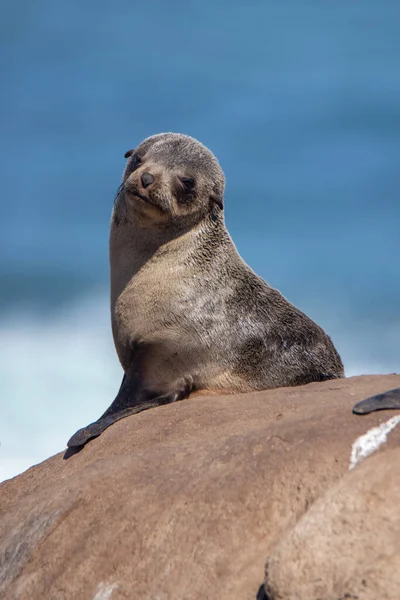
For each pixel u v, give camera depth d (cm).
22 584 2411
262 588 1972
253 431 2466
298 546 1855
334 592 1780
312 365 3712
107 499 2444
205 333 3575
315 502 1961
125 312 3622
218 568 2119
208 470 2359
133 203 3556
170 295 3575
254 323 3659
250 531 2159
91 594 2264
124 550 2292
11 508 2794
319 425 2358
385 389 2781
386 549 1792
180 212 3622
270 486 2211
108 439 2903
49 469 2980
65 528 2456
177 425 2831
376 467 1941
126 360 3662
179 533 2239
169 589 2139
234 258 3762
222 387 3594
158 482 2402
